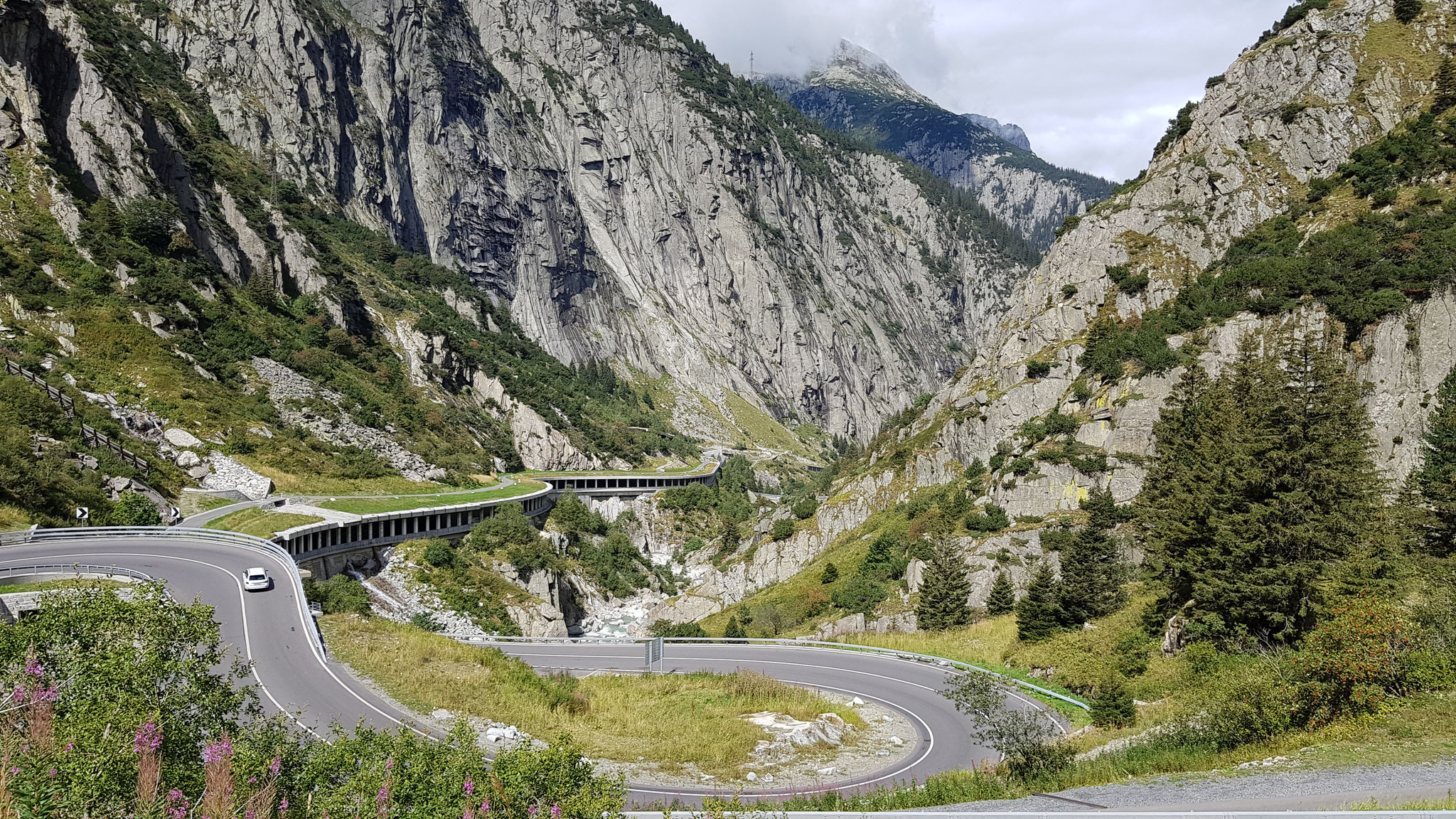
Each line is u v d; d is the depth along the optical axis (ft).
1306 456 156.56
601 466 602.44
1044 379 331.16
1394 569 152.35
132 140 435.53
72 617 81.61
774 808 100.68
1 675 72.38
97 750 59.62
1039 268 391.45
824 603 308.81
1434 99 337.93
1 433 255.50
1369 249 275.18
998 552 265.95
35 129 398.83
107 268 380.99
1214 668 131.85
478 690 153.48
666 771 130.11
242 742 74.02
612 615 388.57
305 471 360.48
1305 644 114.32
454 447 471.21
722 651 228.84
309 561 294.25
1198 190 354.33
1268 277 286.87
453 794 68.69
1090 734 133.80
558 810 66.85
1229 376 218.18
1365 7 373.61
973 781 109.09
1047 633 204.85
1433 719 86.94
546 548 378.32
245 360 404.36
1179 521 177.06
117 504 258.78
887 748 146.41
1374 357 252.01
